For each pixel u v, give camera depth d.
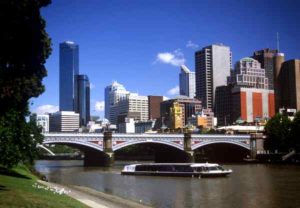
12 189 59.06
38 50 56.38
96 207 60.44
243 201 77.31
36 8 52.62
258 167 168.38
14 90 54.41
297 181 110.31
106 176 137.50
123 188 102.50
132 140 192.12
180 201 78.69
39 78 62.06
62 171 161.25
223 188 98.56
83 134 182.00
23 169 116.62
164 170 137.75
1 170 91.25
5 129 76.81
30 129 88.94
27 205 47.38
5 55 52.31
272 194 86.00
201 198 82.31
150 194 89.75
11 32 50.28
